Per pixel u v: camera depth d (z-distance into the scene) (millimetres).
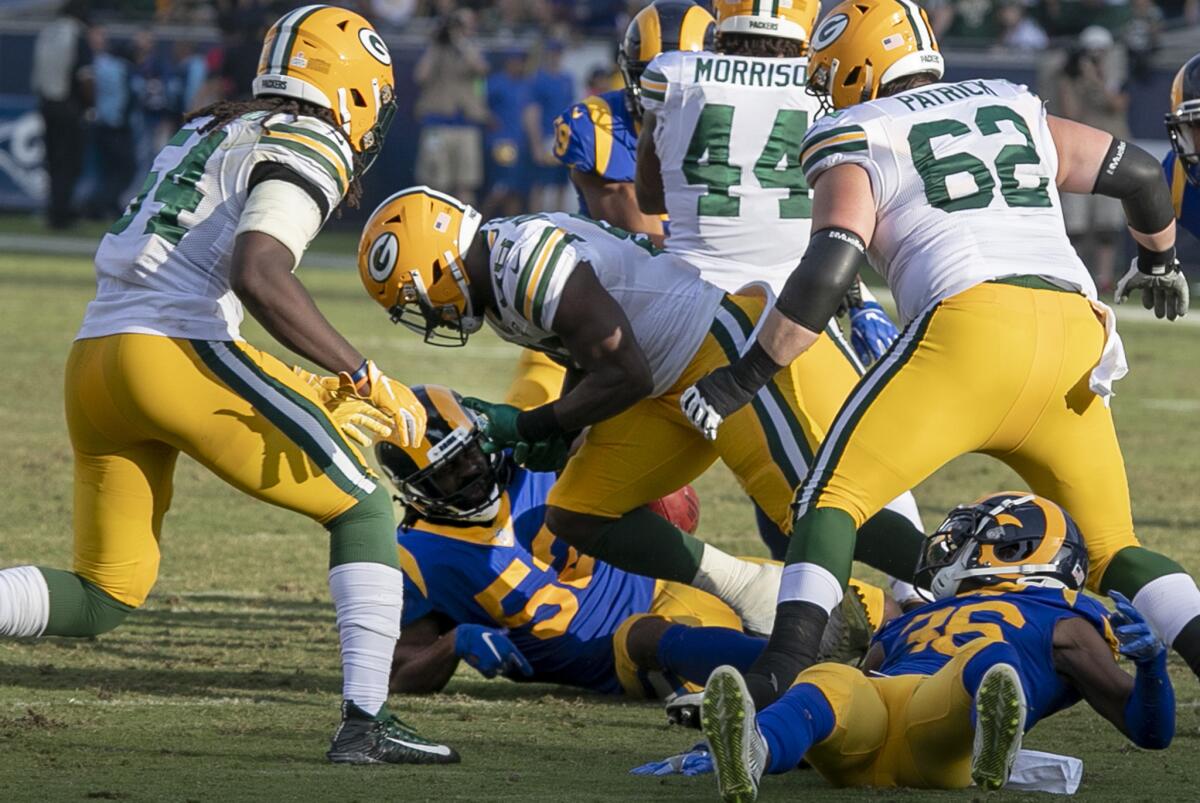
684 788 12484
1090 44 59094
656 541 16688
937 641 12867
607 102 22453
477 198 69938
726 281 17922
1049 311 13594
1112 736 14891
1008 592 13125
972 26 69312
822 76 14969
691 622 16703
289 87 14086
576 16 73188
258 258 13172
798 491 13656
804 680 12172
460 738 14570
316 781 12555
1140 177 14812
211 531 24688
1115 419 36625
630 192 22297
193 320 13664
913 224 13883
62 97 71312
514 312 15266
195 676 16781
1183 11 70312
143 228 13844
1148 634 11961
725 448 15953
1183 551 23500
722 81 17953
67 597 14383
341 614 13594
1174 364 45781
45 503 25594
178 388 13547
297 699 15859
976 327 13438
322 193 13656
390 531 13789
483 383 37656
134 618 19453
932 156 13969
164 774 12703
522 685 17422
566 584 17094
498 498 16891
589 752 14102
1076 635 12688
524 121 69312
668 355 15977
